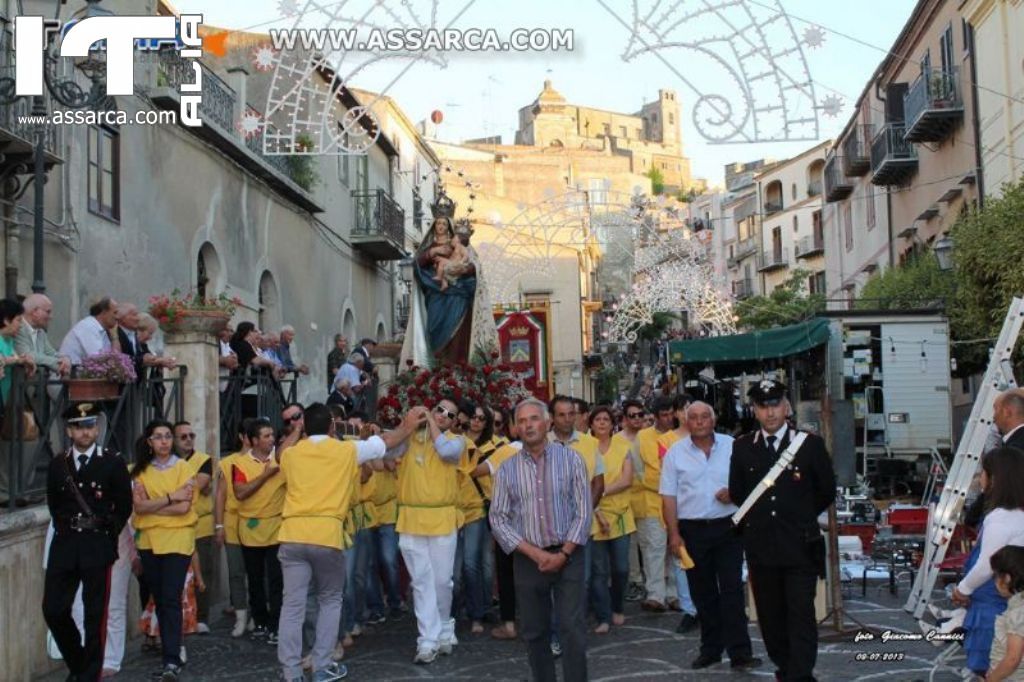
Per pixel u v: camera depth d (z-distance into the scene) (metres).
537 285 39.91
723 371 23.48
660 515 10.16
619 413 13.71
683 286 29.08
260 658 8.86
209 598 10.27
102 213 13.33
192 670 8.45
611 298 46.72
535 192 50.53
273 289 19.86
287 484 7.67
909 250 29.50
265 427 9.55
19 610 7.89
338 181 24.56
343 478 7.61
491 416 10.05
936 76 24.30
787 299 43.00
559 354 39.94
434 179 37.66
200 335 11.08
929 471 17.00
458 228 16.39
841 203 39.44
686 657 8.22
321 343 22.89
